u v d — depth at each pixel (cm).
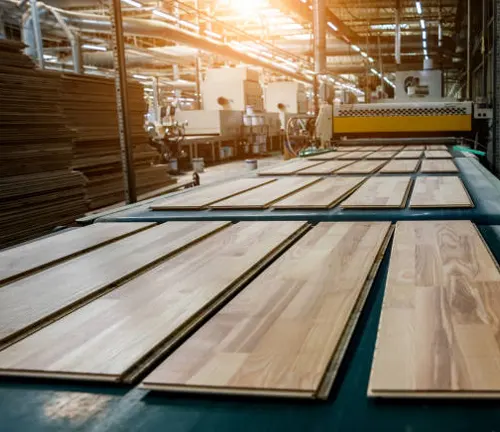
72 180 472
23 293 129
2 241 394
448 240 159
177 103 1550
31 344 99
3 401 83
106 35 1287
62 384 87
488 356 84
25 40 784
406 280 122
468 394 74
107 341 98
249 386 80
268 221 205
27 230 419
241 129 1435
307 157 471
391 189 258
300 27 1488
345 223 193
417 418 73
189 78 2145
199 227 198
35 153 438
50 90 461
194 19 1284
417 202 217
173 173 1059
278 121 1670
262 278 130
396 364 82
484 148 571
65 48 1187
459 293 112
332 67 1853
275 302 113
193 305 115
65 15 959
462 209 205
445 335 92
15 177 415
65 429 74
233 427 73
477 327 94
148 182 638
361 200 227
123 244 176
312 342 93
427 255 142
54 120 461
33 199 427
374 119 575
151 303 117
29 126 434
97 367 88
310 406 77
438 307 105
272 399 79
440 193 239
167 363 88
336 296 116
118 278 137
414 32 1730
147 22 1022
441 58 1477
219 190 286
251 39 1205
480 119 568
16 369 90
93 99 569
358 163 403
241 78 1434
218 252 159
